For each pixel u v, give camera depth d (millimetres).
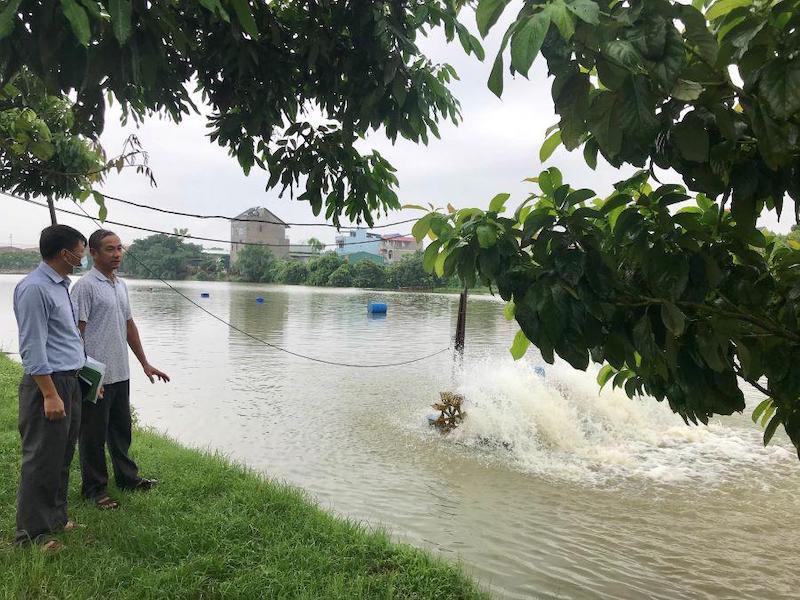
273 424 10945
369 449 9570
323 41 2736
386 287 76938
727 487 8250
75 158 7039
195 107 2715
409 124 2939
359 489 7801
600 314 1896
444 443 10000
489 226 1989
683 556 6102
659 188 1954
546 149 2061
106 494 4656
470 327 28859
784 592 5426
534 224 1931
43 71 1758
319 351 20281
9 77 1788
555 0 1346
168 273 100188
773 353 2098
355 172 3311
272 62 2865
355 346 21703
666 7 1407
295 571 3955
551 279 1902
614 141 1531
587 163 2082
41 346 3545
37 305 3551
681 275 1947
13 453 5613
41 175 7172
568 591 5246
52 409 3590
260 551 4199
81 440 4516
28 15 1674
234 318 32219
